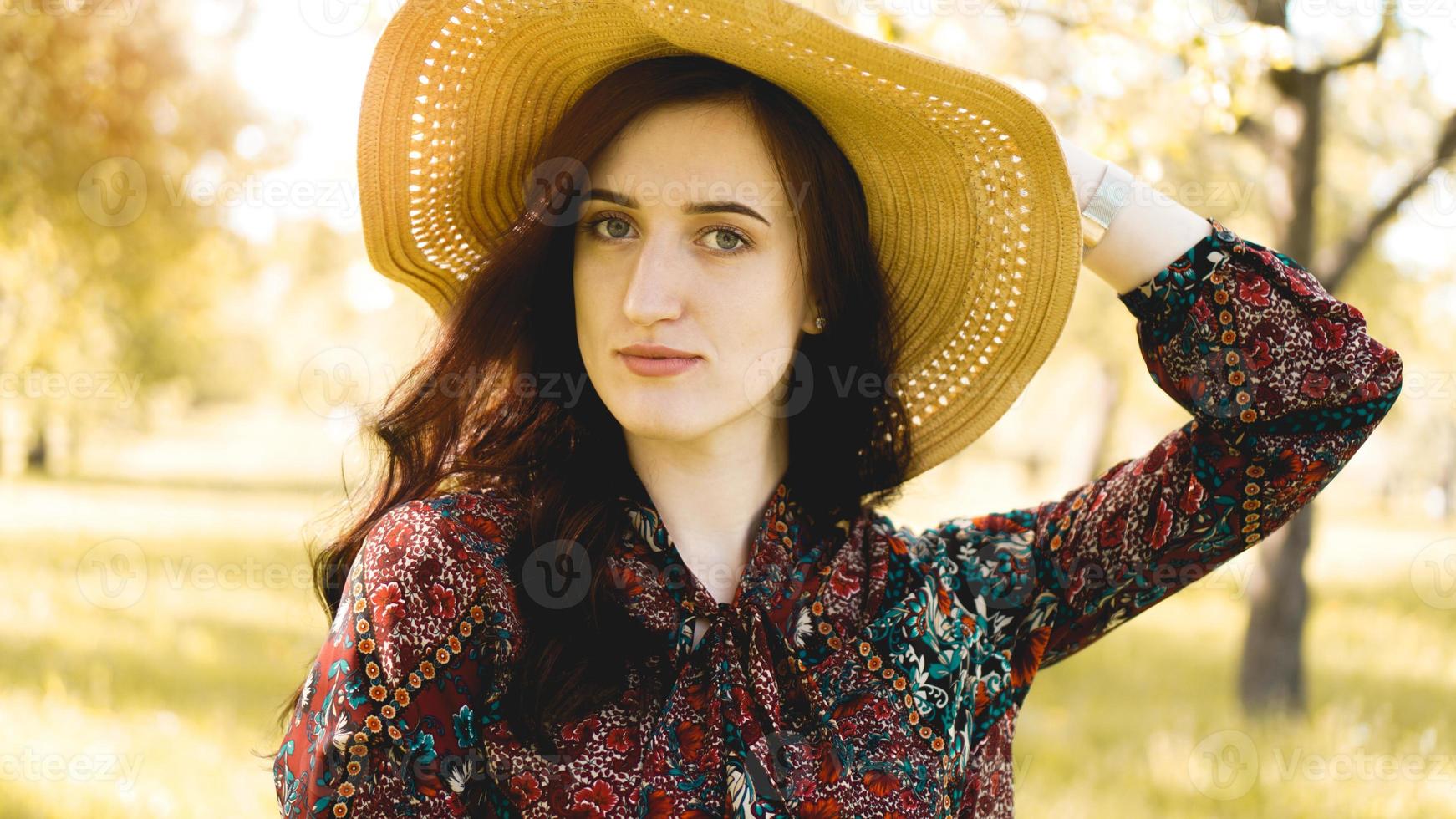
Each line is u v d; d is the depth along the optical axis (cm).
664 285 139
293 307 1368
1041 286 164
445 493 158
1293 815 520
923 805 144
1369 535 1978
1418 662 898
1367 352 151
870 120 152
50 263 982
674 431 141
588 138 143
